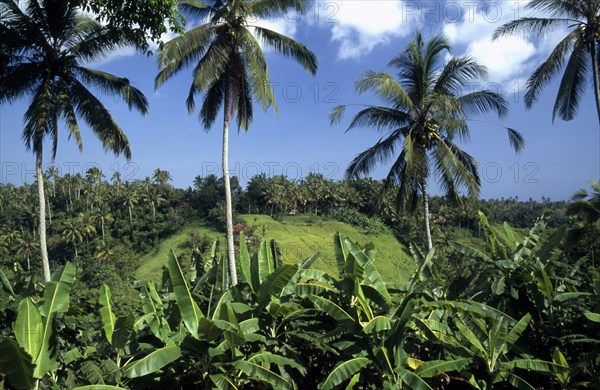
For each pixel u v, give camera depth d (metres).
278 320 6.24
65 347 6.08
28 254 49.06
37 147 17.72
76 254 51.75
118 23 9.65
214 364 5.45
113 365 5.60
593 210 21.72
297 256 46.38
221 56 17.72
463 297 7.11
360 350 5.63
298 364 5.55
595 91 18.64
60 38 18.12
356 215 61.56
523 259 7.01
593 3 17.86
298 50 18.70
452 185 19.80
